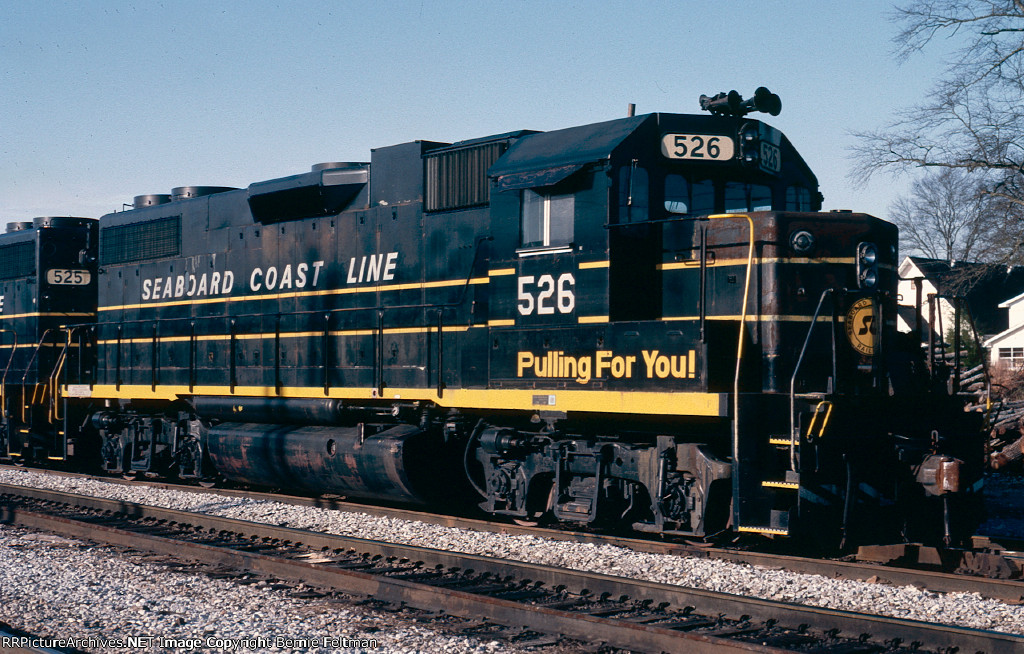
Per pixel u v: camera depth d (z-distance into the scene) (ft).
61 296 60.85
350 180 42.39
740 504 28.71
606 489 32.96
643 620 22.74
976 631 19.76
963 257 99.19
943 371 33.14
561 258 33.14
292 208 44.65
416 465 38.32
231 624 22.62
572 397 32.48
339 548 31.58
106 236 57.31
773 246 30.94
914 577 26.55
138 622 22.84
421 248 39.24
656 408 30.09
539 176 32.99
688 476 31.09
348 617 23.49
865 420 29.99
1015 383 80.79
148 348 52.95
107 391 54.65
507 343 34.94
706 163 33.17
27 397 60.85
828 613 21.50
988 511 41.60
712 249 32.27
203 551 30.58
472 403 36.04
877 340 31.30
